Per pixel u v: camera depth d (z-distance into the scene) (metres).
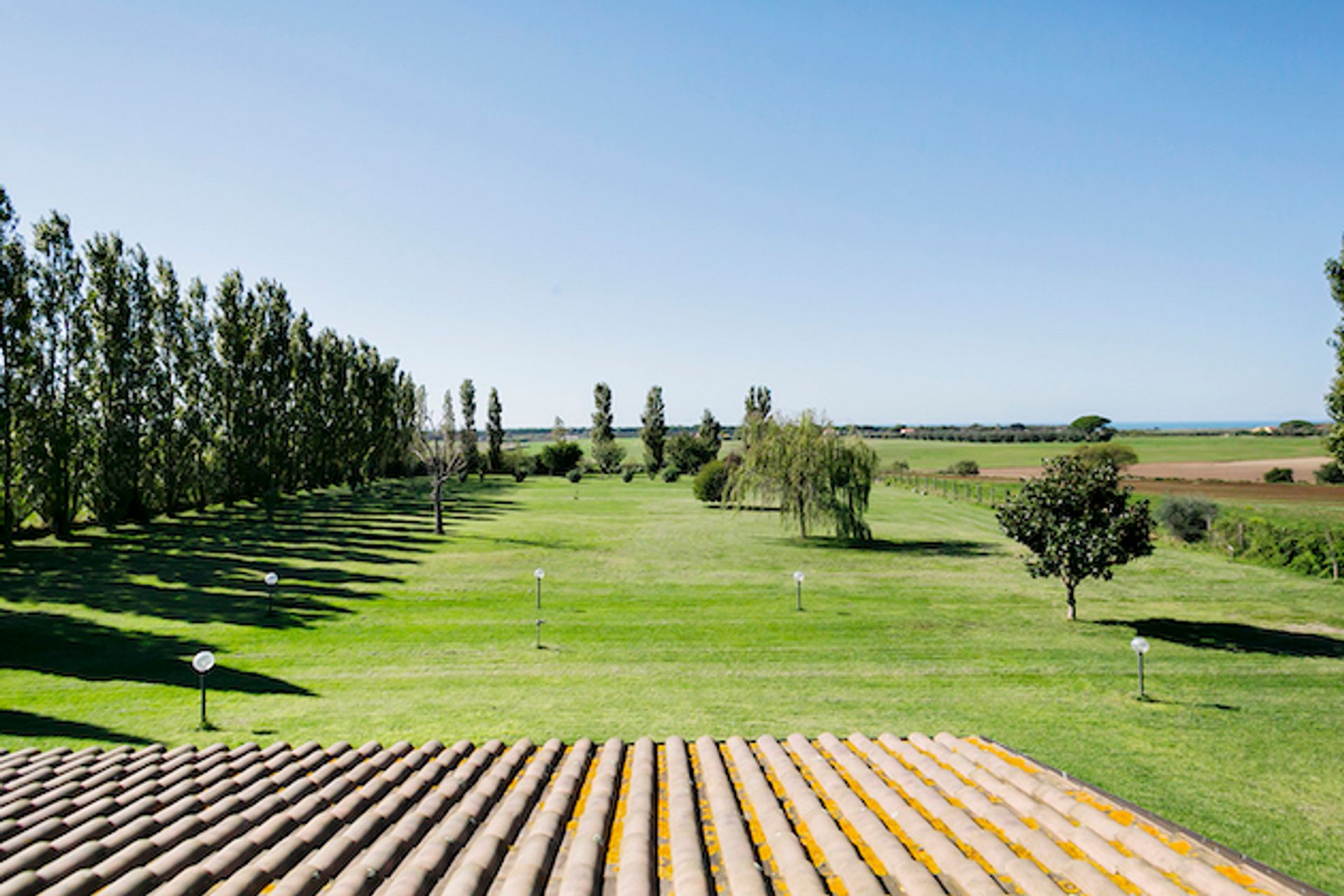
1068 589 22.55
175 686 16.12
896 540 40.78
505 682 16.53
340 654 18.80
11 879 4.55
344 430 67.44
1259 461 88.88
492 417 100.69
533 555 35.50
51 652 18.72
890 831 5.37
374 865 4.78
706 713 14.28
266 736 12.98
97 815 5.91
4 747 12.34
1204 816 9.77
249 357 51.47
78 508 37.66
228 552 34.47
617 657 18.66
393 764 7.44
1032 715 14.16
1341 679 16.69
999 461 117.19
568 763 7.22
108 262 39.06
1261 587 27.94
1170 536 38.38
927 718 14.00
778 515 52.78
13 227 32.88
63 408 35.81
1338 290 22.00
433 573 30.70
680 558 34.88
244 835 5.38
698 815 5.94
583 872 4.64
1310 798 10.35
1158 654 18.86
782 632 21.14
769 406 96.50
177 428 44.78
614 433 107.75
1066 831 5.25
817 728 13.36
